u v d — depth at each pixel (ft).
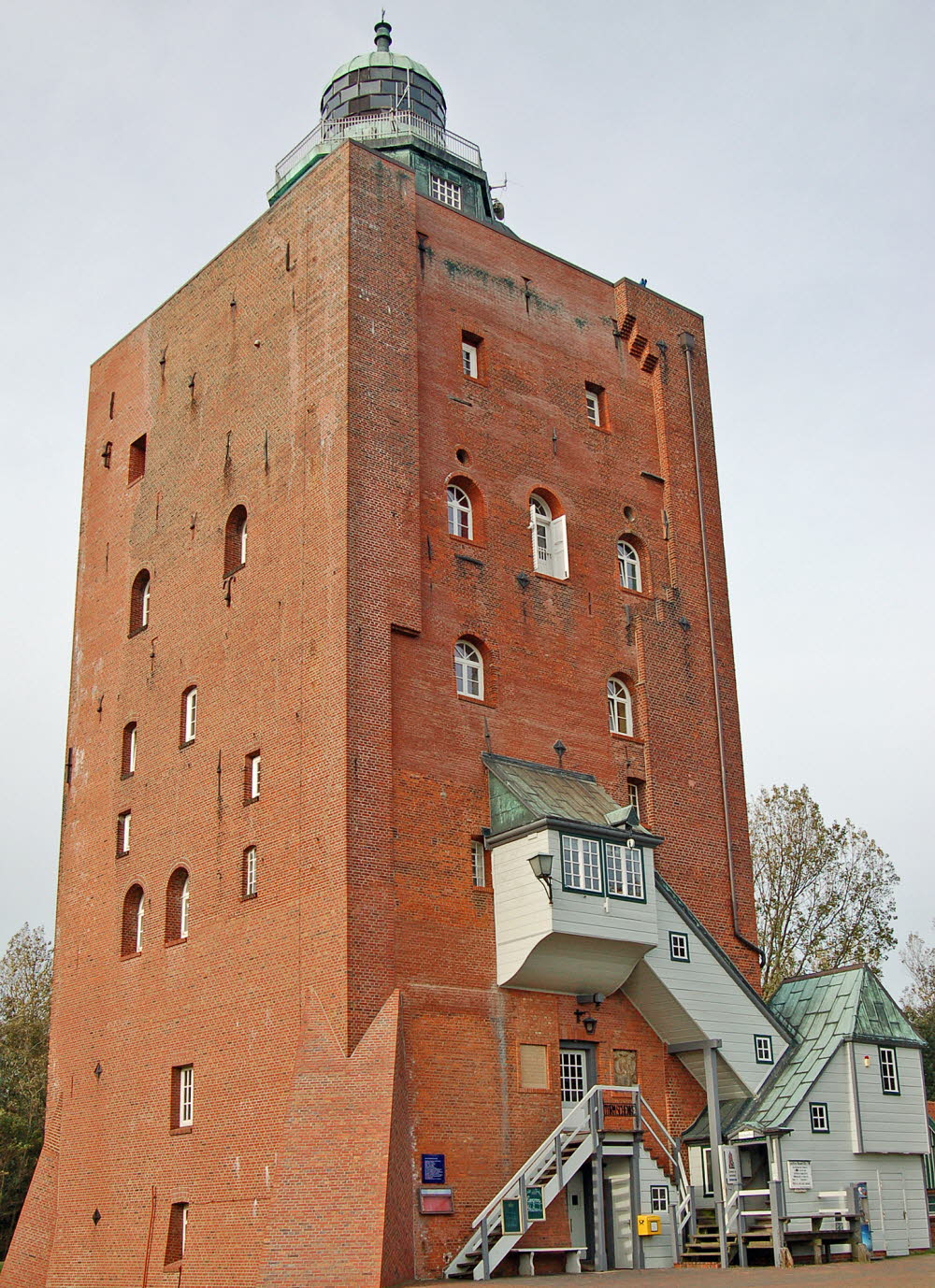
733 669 128.06
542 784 105.70
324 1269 82.23
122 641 125.39
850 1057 107.65
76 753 128.98
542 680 111.45
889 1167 107.45
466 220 120.06
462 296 117.08
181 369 125.80
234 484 114.42
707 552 129.49
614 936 99.91
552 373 122.42
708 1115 106.83
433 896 97.09
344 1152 85.66
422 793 99.30
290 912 96.22
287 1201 85.56
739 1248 97.30
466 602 107.86
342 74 146.30
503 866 100.63
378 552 101.50
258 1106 94.48
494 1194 93.04
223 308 121.60
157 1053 106.32
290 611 103.81
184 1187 99.25
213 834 106.42
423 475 108.37
